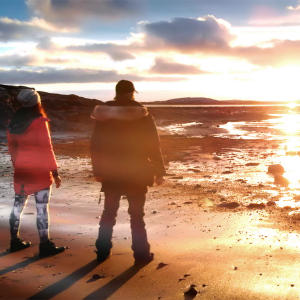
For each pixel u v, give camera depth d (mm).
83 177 9062
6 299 2639
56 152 15609
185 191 7250
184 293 2682
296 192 7113
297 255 3451
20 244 3779
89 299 2641
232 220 4965
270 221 4902
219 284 2812
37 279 3006
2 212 5344
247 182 8352
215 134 27141
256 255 3471
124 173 3367
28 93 3611
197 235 4230
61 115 33844
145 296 2660
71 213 5363
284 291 2650
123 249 3768
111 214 3449
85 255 3598
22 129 3592
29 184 3578
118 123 3344
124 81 3422
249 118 55250
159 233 4340
